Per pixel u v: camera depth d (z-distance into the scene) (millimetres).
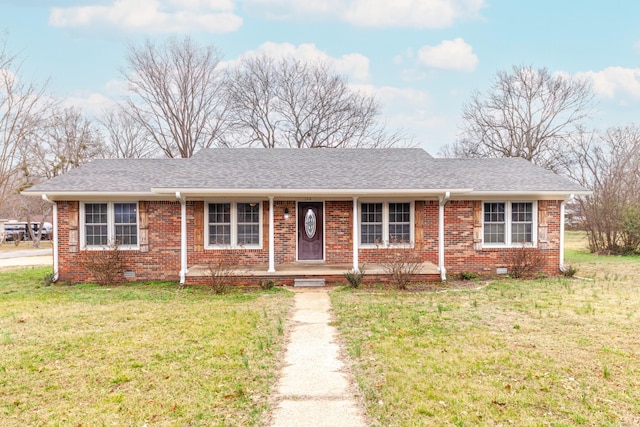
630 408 4582
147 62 32375
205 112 33562
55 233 13188
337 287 12031
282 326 7973
